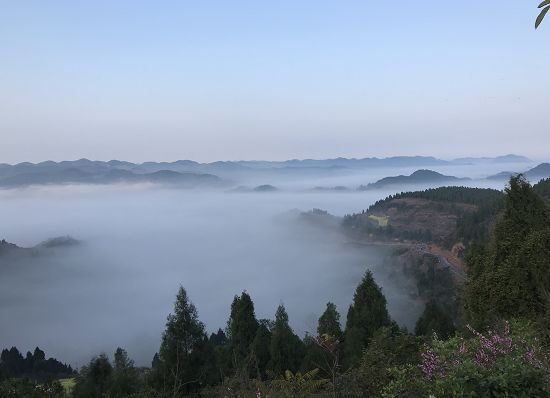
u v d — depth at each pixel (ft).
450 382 15.60
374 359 26.27
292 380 31.71
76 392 70.54
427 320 72.13
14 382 49.73
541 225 37.50
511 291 35.04
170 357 61.62
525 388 14.85
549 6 8.18
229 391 25.66
